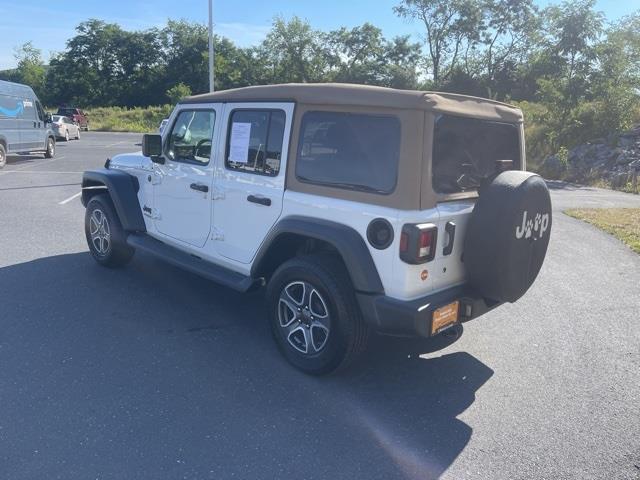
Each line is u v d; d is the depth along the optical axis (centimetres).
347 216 370
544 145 2264
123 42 7838
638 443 337
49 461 297
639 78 2225
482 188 381
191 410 354
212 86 2020
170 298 555
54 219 913
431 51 5112
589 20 2216
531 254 385
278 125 418
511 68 4828
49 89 7944
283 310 420
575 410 374
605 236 938
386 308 351
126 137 3647
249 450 315
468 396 389
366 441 329
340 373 411
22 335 454
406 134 343
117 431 327
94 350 433
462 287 385
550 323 535
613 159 1934
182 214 520
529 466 311
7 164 1795
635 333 512
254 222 438
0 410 344
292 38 6362
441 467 308
